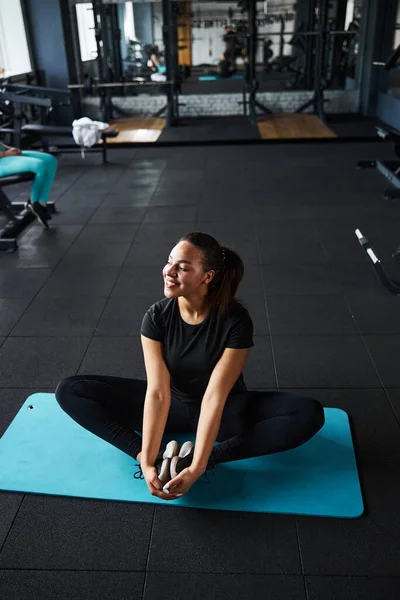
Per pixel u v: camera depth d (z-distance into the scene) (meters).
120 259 3.17
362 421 1.79
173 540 1.38
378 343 2.25
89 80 6.60
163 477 1.33
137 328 2.41
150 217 3.86
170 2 6.35
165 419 1.40
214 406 1.34
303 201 4.09
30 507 1.48
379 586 1.25
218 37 9.39
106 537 1.39
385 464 1.61
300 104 7.51
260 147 5.92
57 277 2.95
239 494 1.50
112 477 1.56
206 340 1.40
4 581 1.28
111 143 6.05
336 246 3.25
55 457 1.64
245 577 1.28
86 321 2.48
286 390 1.96
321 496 1.48
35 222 3.79
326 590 1.24
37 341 2.33
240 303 1.52
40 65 6.76
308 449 1.65
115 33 7.21
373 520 1.42
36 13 6.46
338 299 2.62
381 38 6.82
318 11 7.18
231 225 3.65
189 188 4.51
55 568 1.31
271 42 8.54
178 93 7.42
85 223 3.78
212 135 6.34
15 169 3.40
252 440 1.51
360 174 4.74
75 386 1.57
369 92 7.13
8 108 4.90
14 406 1.90
